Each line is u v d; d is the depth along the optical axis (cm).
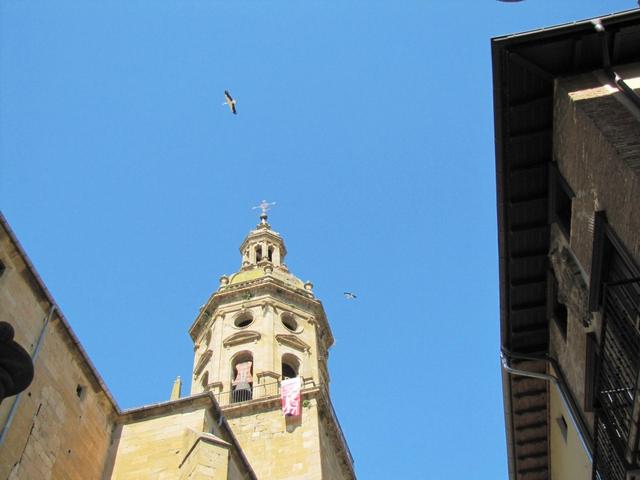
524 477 2698
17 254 2286
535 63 2000
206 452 2447
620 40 1972
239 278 5691
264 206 6794
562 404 2370
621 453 1791
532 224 2203
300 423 4134
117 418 2705
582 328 2041
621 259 1750
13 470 2083
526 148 2098
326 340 5472
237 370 4844
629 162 1642
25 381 1582
